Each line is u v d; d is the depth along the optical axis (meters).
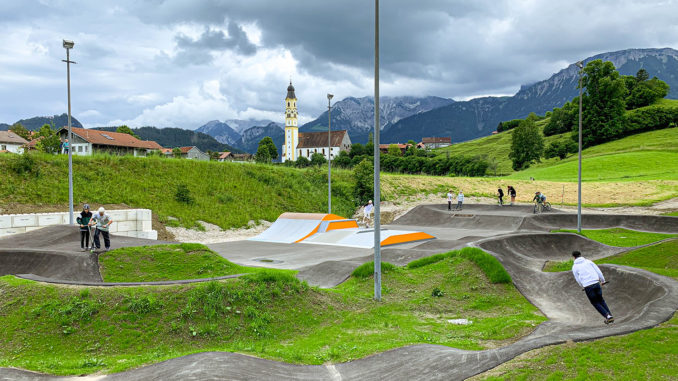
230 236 29.95
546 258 20.12
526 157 88.94
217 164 39.12
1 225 20.97
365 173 43.00
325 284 15.39
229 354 7.94
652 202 36.75
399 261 18.84
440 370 7.18
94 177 30.28
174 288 10.90
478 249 16.03
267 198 37.38
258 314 10.69
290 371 7.49
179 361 7.58
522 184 49.16
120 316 9.98
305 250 23.86
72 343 9.24
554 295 13.22
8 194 25.45
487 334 9.92
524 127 89.00
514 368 6.84
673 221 28.08
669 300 9.40
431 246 23.31
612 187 43.81
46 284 11.14
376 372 7.41
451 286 14.16
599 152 76.69
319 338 9.96
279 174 42.16
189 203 32.12
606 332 7.91
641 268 12.97
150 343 9.34
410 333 10.22
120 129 95.81
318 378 7.24
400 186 47.75
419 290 14.09
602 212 35.41
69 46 21.31
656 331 7.67
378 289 13.07
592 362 6.75
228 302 10.85
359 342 9.48
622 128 83.56
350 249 24.06
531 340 8.17
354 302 12.68
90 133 60.12
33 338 9.33
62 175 29.02
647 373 6.29
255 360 7.81
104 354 8.92
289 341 9.91
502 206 39.31
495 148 126.94
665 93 110.25
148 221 25.84
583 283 9.69
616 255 18.53
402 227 33.91
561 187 46.47
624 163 59.00
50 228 20.11
